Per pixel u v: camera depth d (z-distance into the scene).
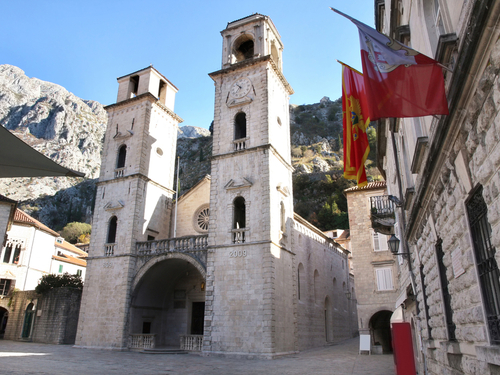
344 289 55.38
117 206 39.22
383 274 35.22
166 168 44.06
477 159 6.96
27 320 48.50
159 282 38.84
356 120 14.23
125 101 43.25
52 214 170.12
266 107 35.31
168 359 27.61
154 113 43.44
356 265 36.25
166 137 44.97
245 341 28.84
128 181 39.91
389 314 39.75
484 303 7.41
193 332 38.41
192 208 42.41
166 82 46.47
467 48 6.24
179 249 35.34
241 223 35.78
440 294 11.45
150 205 40.59
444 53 8.00
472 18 5.94
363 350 31.33
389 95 8.34
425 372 16.33
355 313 60.16
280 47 42.91
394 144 19.88
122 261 36.94
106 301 36.25
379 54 8.80
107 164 42.16
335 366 23.61
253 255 30.94
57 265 63.72
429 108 7.95
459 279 9.04
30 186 181.25
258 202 32.44
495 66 5.78
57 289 45.75
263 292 29.55
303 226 41.91
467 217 8.05
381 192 37.47
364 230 37.00
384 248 35.91
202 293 38.78
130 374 19.81
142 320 36.81
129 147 41.53
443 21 8.71
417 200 12.59
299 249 39.59
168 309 39.94
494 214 6.24
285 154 38.62
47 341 44.22
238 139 35.56
